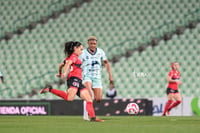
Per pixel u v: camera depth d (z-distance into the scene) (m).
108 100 51.94
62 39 81.00
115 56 76.88
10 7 86.12
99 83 34.34
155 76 73.38
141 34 79.19
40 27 83.31
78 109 52.38
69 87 30.14
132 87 72.31
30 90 73.88
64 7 84.88
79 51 30.36
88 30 81.19
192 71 73.50
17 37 82.81
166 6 81.44
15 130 20.91
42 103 53.19
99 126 24.22
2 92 74.31
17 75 76.69
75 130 20.88
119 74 74.19
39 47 80.44
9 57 80.00
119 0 83.25
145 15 81.06
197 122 29.67
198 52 76.06
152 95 71.38
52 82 74.38
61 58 78.19
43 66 77.50
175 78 48.62
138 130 20.89
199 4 81.00
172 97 49.00
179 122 29.58
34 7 85.88
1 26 84.38
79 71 30.42
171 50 76.75
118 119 34.97
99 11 83.00
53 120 33.44
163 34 78.81
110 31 80.31
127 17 81.44
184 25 79.25
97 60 34.09
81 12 83.62
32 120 33.31
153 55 76.50
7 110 53.84
